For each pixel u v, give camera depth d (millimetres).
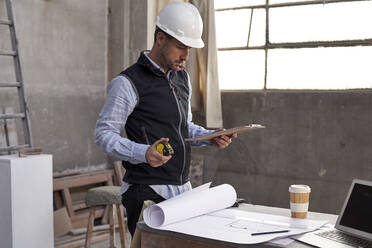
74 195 4605
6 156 3398
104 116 1988
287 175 4457
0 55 3971
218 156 4781
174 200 1775
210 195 1856
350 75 4176
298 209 1771
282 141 4477
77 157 4707
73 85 4645
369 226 1538
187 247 1588
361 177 4125
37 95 4305
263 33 4602
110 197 3598
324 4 4246
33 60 4258
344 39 4184
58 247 3926
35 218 3377
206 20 4457
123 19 4898
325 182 4285
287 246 1464
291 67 4465
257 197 4613
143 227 1703
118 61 4945
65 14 4527
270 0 4539
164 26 1996
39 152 3482
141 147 1853
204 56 4488
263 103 4570
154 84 2051
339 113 4203
